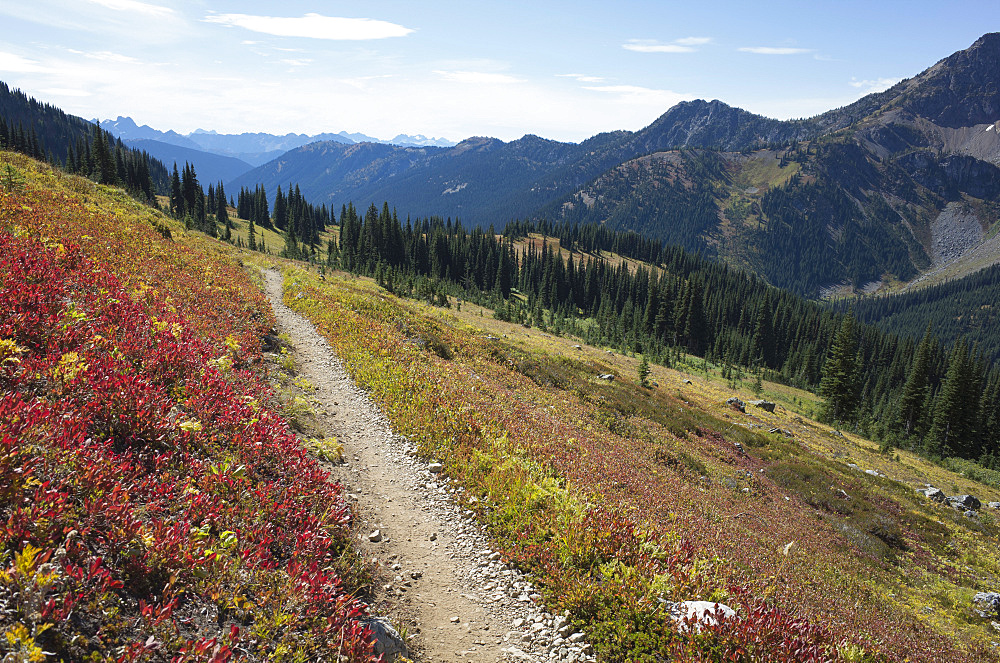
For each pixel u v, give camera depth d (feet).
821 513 85.81
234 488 25.31
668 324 477.77
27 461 18.01
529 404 76.95
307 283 126.52
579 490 40.04
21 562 14.46
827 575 55.67
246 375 44.04
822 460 132.16
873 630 41.42
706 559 36.94
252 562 20.66
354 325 83.25
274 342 64.34
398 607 24.94
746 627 23.97
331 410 50.29
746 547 49.96
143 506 20.67
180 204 492.95
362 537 29.78
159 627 15.92
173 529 19.01
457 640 23.62
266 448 30.71
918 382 291.99
